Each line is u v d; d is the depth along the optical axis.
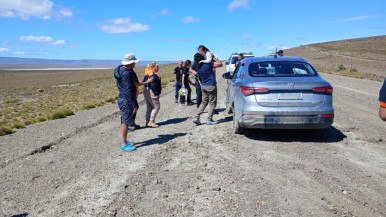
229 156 6.21
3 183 5.32
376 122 9.09
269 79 6.95
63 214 4.11
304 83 6.63
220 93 17.38
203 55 8.87
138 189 4.78
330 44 152.25
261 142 7.11
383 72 56.06
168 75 48.56
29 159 6.72
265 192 4.53
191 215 3.95
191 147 6.96
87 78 81.44
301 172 5.27
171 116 11.21
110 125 10.28
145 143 7.54
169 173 5.41
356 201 4.24
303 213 3.93
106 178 5.29
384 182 4.84
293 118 6.63
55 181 5.30
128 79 6.70
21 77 115.19
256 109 6.73
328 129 8.19
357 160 5.85
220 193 4.54
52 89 42.28
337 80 26.69
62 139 8.48
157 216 3.96
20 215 4.15
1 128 9.93
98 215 4.04
